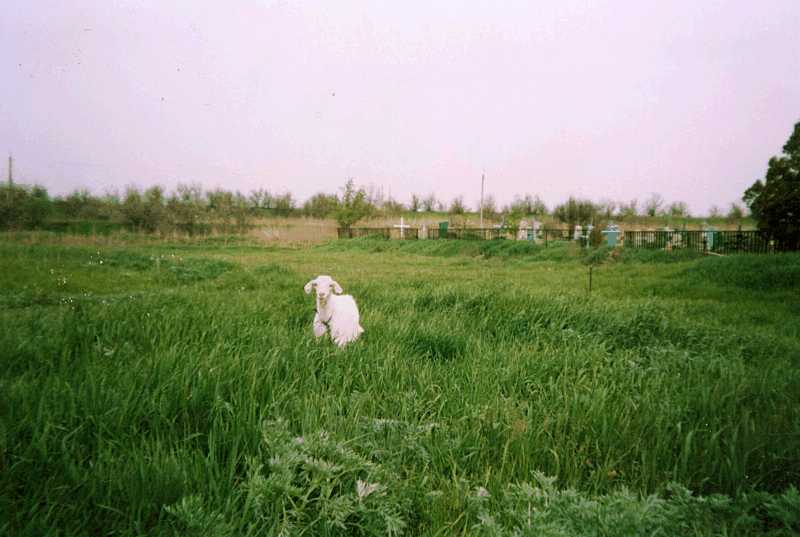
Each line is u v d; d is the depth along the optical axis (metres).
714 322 7.25
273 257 23.73
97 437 2.49
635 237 24.91
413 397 3.57
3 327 4.53
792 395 3.91
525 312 6.73
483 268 17.69
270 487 2.15
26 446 2.36
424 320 6.50
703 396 3.69
